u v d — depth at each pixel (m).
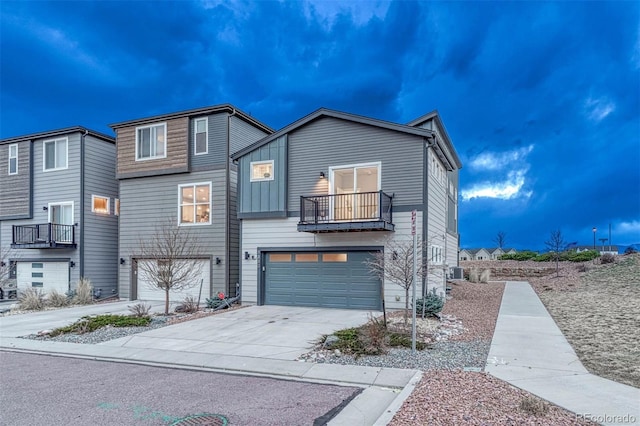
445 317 9.87
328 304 12.34
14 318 11.53
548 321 9.15
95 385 5.39
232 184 14.72
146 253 15.28
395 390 5.00
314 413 4.29
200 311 12.02
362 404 4.54
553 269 22.23
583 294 13.73
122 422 4.09
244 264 13.50
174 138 15.21
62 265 17.03
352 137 12.36
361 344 6.93
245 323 9.80
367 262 11.42
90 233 17.05
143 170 15.62
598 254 24.03
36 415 4.31
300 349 7.16
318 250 12.45
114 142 18.39
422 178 11.46
